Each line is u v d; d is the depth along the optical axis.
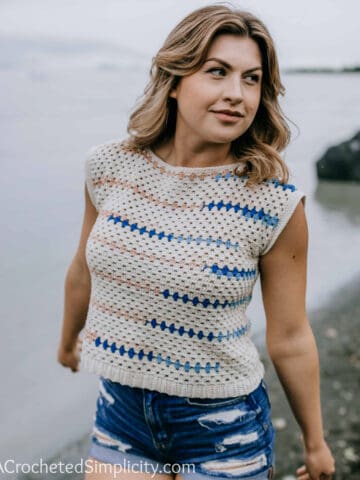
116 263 1.67
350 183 11.77
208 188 1.68
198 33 1.62
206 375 1.67
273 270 1.74
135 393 1.73
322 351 4.19
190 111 1.66
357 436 3.09
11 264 6.05
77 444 3.17
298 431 3.17
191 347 1.66
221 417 1.71
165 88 1.73
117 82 20.22
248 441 1.74
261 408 1.79
